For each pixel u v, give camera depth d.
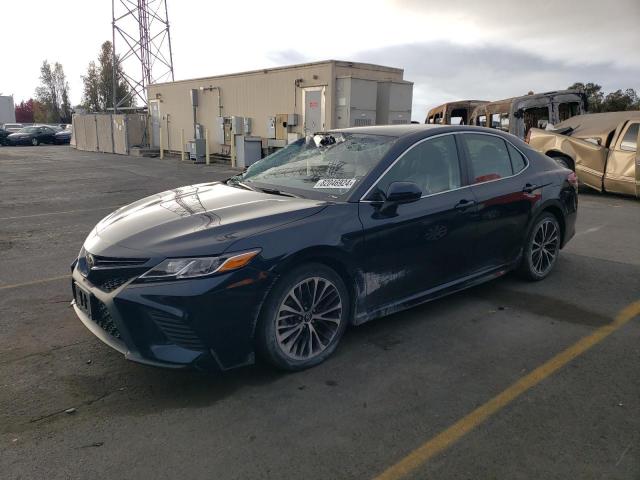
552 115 14.65
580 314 4.43
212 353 3.06
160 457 2.60
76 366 3.52
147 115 26.05
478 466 2.54
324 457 2.61
